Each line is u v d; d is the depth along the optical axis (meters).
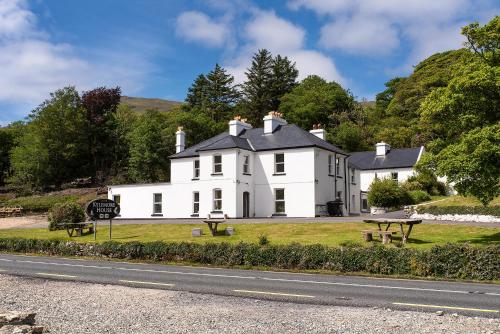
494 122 21.59
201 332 8.99
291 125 41.38
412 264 16.67
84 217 34.12
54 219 33.47
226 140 39.38
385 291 13.40
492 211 28.97
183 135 45.78
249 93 91.12
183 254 21.30
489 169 19.56
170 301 12.05
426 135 66.88
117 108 74.12
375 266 17.17
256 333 8.87
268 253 19.30
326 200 39.22
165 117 74.56
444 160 21.17
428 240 22.81
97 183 64.06
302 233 26.56
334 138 73.00
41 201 51.75
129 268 19.30
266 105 90.19
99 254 23.83
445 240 22.64
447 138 23.95
